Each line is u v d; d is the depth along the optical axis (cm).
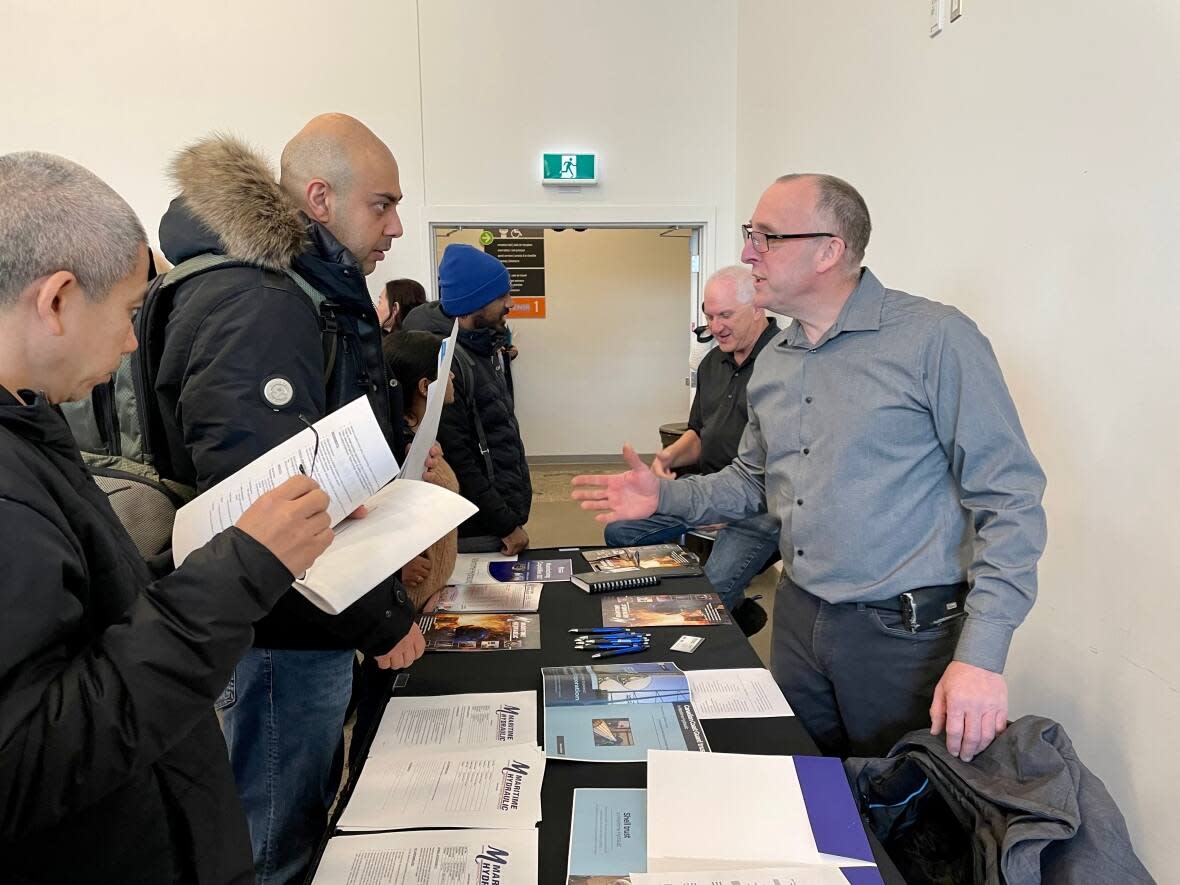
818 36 278
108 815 68
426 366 186
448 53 384
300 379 116
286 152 138
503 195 396
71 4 362
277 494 73
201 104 374
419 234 397
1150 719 124
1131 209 126
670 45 391
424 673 134
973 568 124
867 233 140
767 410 157
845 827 91
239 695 129
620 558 194
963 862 106
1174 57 115
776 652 161
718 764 102
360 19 377
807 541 146
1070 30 140
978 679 112
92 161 373
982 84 171
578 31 387
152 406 123
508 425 245
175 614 64
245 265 118
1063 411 145
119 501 115
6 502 57
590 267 654
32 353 65
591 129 394
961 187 181
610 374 671
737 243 405
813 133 285
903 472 135
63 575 61
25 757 56
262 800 132
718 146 400
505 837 90
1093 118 134
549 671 132
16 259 61
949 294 188
